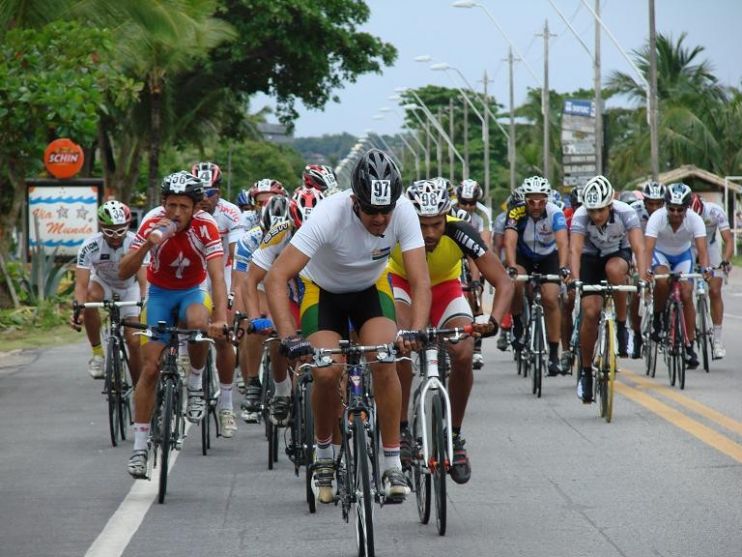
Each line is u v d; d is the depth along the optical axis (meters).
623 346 26.66
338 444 14.65
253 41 93.69
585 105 100.44
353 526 14.84
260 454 20.22
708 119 122.94
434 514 15.03
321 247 14.07
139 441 17.14
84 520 15.34
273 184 24.91
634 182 124.88
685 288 27.98
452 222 16.45
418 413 15.05
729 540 13.49
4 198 63.19
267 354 19.59
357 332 15.03
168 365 17.62
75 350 39.66
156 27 50.50
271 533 14.52
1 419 24.72
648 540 13.60
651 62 68.69
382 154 13.62
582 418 22.75
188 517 15.44
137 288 25.50
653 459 18.41
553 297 26.48
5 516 15.64
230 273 25.42
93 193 56.19
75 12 47.31
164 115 82.62
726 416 22.36
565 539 13.78
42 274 50.41
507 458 18.78
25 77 38.31
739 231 109.62
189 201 18.23
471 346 15.80
